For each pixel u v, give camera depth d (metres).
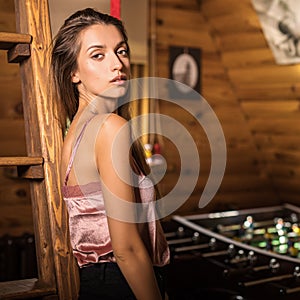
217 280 2.77
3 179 3.52
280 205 4.59
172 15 4.00
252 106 4.21
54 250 1.56
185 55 4.07
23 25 1.61
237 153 4.40
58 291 1.55
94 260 1.39
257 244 3.34
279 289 2.47
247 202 4.48
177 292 2.93
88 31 1.38
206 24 4.12
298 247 3.28
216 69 4.21
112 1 1.88
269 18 3.33
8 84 3.46
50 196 1.56
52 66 1.46
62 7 1.81
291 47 3.33
